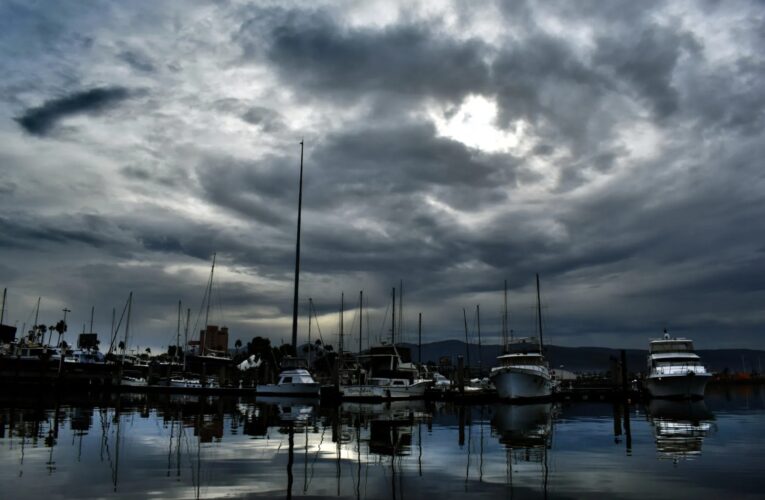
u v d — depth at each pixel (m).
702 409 53.38
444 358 122.38
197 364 112.00
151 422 34.50
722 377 192.75
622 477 17.30
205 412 44.34
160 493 14.55
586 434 30.44
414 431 31.92
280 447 23.73
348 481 16.45
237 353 151.50
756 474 17.83
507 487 15.77
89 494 14.37
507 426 35.38
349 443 25.62
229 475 17.08
